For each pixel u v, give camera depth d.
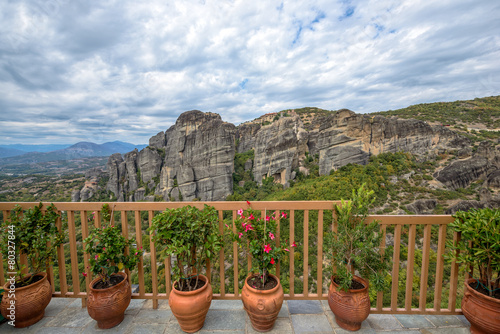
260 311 2.00
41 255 2.30
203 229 2.00
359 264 2.09
